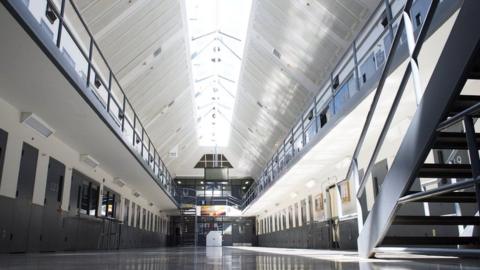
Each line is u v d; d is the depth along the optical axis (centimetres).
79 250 894
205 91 1744
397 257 423
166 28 978
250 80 1362
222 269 272
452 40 256
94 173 1022
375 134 779
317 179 1275
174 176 2541
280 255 611
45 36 450
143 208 1728
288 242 1731
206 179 2216
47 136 720
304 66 1043
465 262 312
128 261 400
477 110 229
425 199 327
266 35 1057
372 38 750
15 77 522
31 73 511
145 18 864
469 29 238
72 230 851
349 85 852
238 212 2578
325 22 845
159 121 1446
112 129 742
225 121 2077
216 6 1171
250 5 1023
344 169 1020
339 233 1059
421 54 473
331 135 792
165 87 1248
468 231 443
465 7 242
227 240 2617
